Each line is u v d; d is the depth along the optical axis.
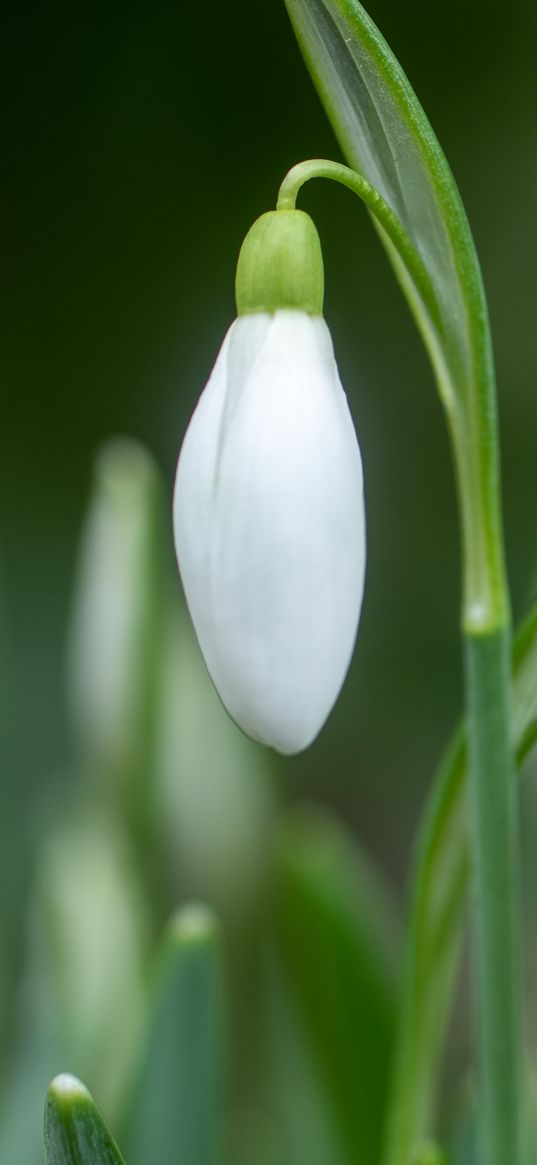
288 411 0.17
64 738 0.46
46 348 0.49
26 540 0.48
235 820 0.29
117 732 0.27
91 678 0.26
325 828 0.25
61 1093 0.18
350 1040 0.24
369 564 0.47
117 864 0.27
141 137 0.46
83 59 0.45
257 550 0.17
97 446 0.49
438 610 0.47
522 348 0.46
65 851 0.28
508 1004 0.19
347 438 0.17
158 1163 0.21
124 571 0.26
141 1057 0.22
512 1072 0.19
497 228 0.46
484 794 0.18
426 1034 0.20
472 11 0.44
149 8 0.44
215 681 0.17
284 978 0.24
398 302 0.46
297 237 0.17
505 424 0.46
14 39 0.45
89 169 0.46
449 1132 0.27
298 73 0.45
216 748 0.29
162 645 0.26
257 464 0.17
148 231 0.47
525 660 0.19
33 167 0.47
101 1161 0.18
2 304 0.48
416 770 0.47
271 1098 0.26
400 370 0.46
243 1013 0.31
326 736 0.47
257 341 0.17
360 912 0.24
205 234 0.47
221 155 0.46
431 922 0.20
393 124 0.18
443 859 0.20
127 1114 0.22
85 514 0.49
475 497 0.18
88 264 0.48
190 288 0.47
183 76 0.45
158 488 0.27
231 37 0.45
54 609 0.48
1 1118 0.25
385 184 0.18
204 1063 0.21
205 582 0.17
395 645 0.47
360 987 0.24
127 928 0.27
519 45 0.44
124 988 0.26
